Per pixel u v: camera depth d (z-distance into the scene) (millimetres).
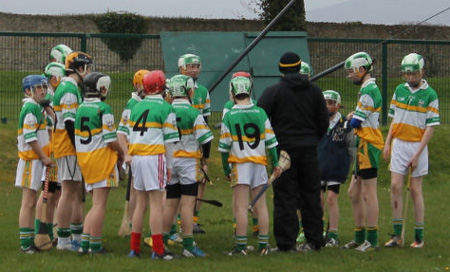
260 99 14852
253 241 16109
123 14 60344
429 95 15414
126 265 13102
